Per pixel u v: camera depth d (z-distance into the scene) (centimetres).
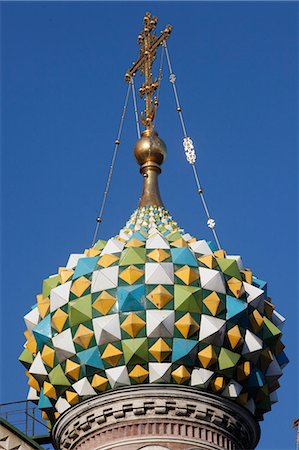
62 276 4753
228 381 4591
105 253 4709
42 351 4684
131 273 4562
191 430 4519
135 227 4994
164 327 4491
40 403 4753
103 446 4519
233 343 4572
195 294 4547
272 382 4775
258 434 4778
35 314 4828
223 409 4581
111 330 4512
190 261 4628
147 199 5119
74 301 4603
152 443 4472
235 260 4712
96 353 4544
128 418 4519
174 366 4509
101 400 4553
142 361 4509
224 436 4584
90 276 4641
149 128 5253
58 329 4631
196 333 4525
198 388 4534
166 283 4556
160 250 4631
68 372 4591
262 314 4719
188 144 5244
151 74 5359
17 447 4644
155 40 5409
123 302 4525
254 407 4700
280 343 4828
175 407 4506
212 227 5053
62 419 4666
